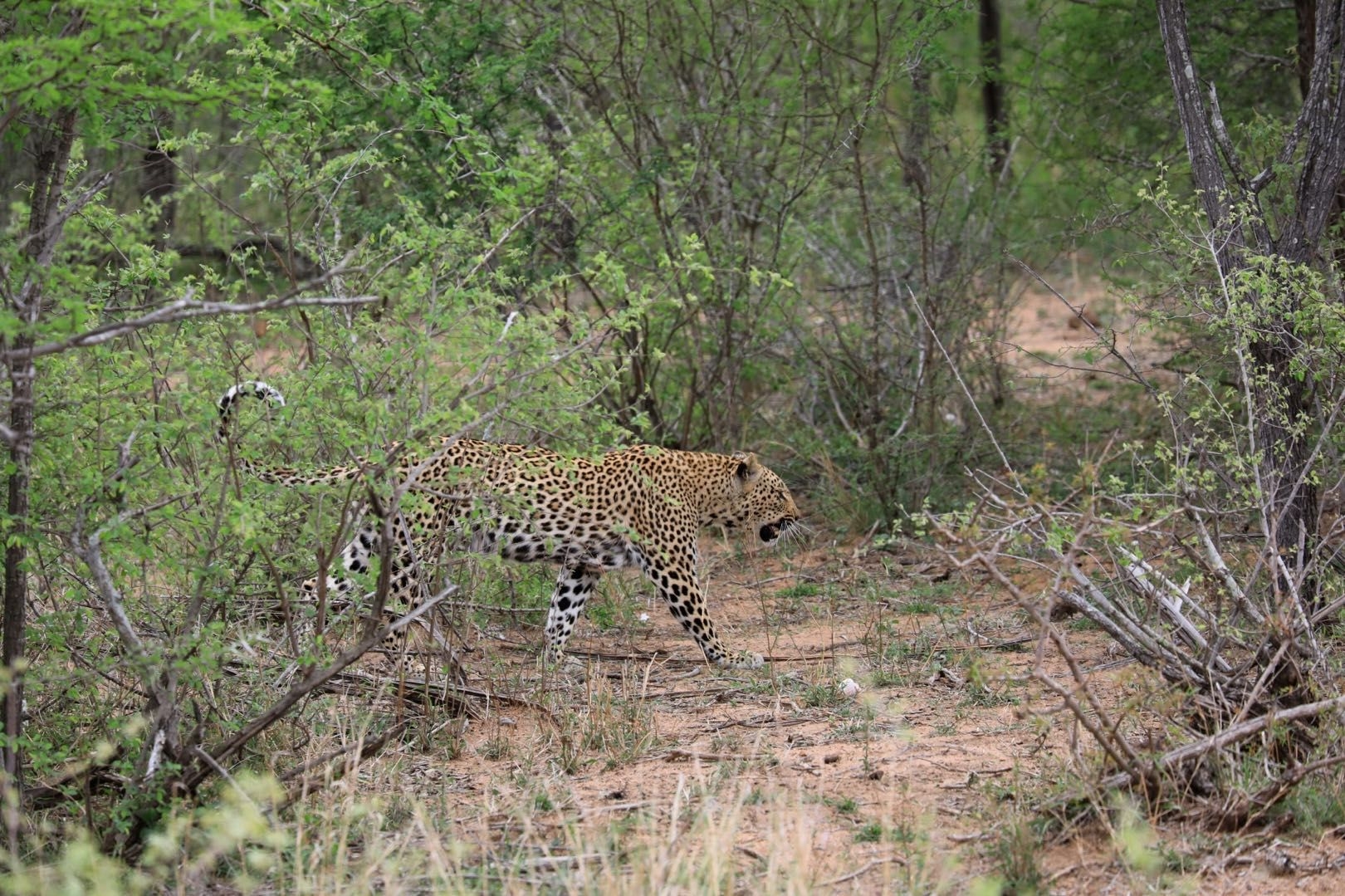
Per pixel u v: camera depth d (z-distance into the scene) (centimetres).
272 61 1194
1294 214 1267
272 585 1019
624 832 905
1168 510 1011
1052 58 2208
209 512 961
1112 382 2258
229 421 975
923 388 1973
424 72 1656
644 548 1387
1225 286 1148
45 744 895
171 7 798
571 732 1134
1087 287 3050
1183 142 1972
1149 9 1969
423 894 820
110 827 906
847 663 1146
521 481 1323
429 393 994
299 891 772
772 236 1998
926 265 1970
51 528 918
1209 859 827
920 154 2023
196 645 895
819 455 1972
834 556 1809
